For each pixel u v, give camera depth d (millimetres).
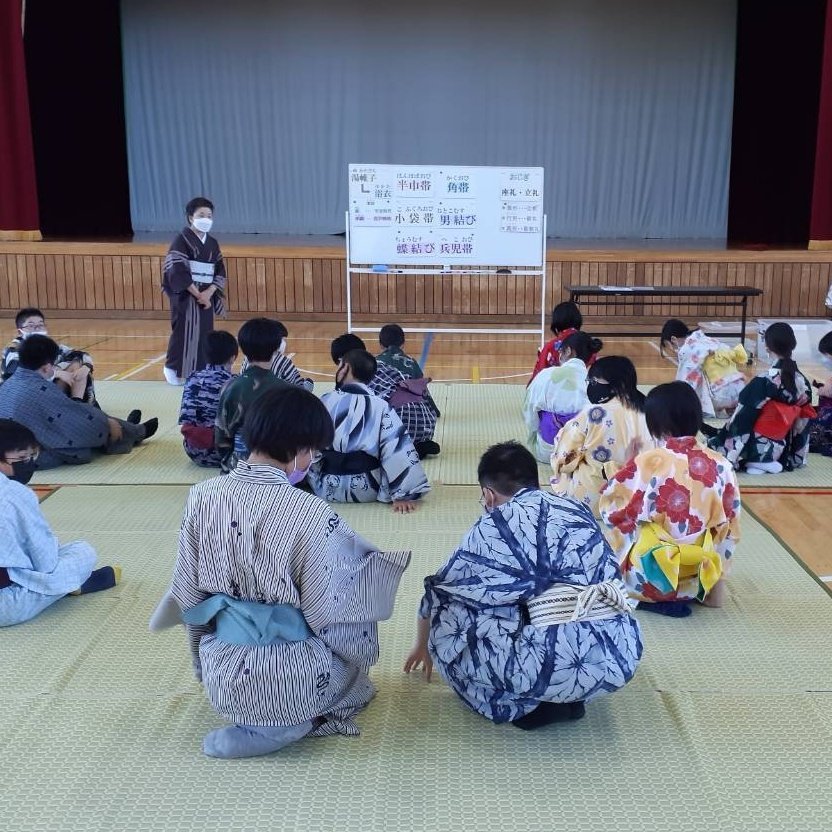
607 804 2047
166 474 4355
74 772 2152
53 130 12156
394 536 3527
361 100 12289
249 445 2098
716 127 12289
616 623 2223
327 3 12070
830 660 2672
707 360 5516
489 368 7023
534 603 2180
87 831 1958
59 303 9391
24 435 2922
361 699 2340
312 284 9320
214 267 6344
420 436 4598
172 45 12273
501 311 9297
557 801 2057
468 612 2240
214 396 4375
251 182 12625
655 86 12172
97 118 12266
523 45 12078
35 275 9359
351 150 12438
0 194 9500
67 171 12305
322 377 6637
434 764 2188
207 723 2350
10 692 2482
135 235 11977
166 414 5535
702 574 2828
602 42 12062
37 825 1975
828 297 8703
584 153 12359
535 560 2176
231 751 2186
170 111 12484
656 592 2881
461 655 2242
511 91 12195
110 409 5641
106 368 6930
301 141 12461
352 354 3869
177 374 6309
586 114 12250
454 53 12125
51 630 2820
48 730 2314
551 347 5160
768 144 12062
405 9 12031
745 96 12047
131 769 2166
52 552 2865
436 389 6191
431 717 2381
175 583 2125
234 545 2043
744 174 12258
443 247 6996
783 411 4344
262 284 9344
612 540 2979
